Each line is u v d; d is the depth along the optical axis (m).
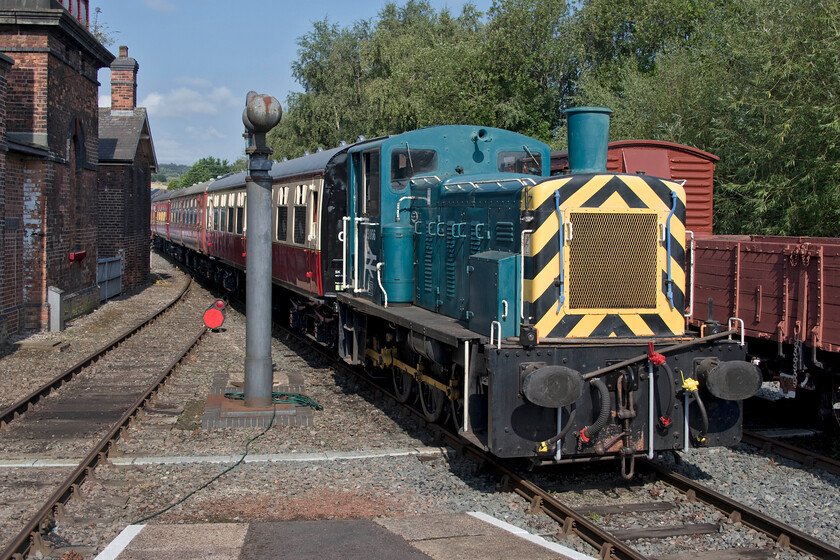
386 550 4.89
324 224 11.35
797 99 14.20
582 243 6.38
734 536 5.45
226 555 4.77
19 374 11.06
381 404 9.70
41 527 5.34
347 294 10.66
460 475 6.89
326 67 43.56
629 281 6.48
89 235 18.69
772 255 7.69
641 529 5.55
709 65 19.11
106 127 23.88
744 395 6.02
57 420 8.71
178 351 13.45
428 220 8.66
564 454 6.10
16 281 14.59
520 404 6.02
